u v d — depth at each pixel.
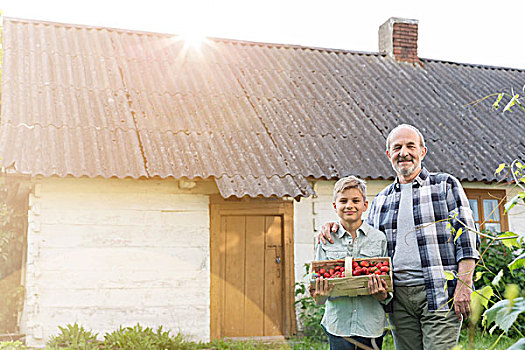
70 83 10.23
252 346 8.57
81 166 8.46
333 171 9.80
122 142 9.17
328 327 3.92
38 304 8.57
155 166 8.84
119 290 8.96
